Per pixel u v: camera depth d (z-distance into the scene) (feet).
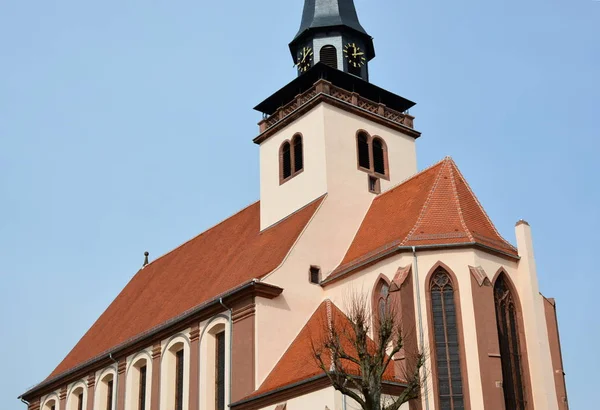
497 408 137.08
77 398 208.03
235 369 154.10
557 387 148.56
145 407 178.60
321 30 194.29
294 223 173.27
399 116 194.39
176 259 221.05
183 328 172.45
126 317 212.84
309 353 145.59
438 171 165.27
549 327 152.46
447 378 141.79
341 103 181.68
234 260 184.03
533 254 154.30
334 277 161.58
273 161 190.29
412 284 146.82
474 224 154.61
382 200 175.83
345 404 130.41
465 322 143.64
